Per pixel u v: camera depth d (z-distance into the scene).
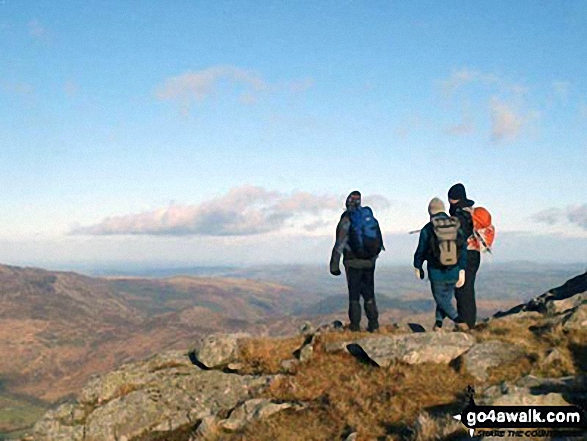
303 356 13.20
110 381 13.86
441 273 13.06
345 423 9.60
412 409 9.62
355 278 14.20
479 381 10.49
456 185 14.02
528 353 11.21
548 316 14.23
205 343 14.27
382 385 10.90
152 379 13.63
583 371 10.26
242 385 12.62
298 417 10.41
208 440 10.70
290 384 11.92
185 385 13.17
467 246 13.49
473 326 13.67
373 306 14.42
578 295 15.09
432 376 10.95
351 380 11.34
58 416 13.27
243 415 11.20
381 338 12.54
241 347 14.37
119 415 12.65
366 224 13.85
